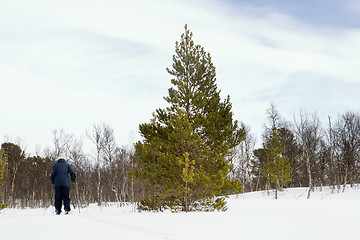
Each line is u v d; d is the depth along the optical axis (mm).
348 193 32156
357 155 42156
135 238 4773
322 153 42531
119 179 38219
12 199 39531
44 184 41500
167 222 6699
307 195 33625
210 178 11875
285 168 31516
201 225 6266
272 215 8422
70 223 6434
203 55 14391
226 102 13562
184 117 12375
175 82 14227
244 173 43625
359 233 5266
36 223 6398
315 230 5652
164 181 12352
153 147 13297
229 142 13109
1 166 17219
